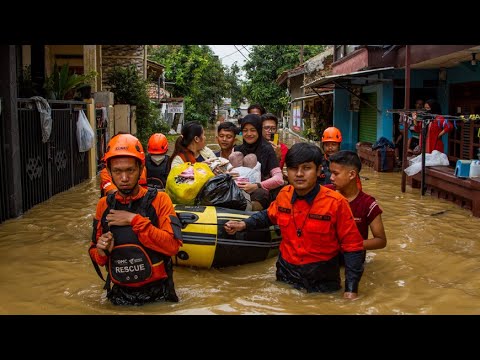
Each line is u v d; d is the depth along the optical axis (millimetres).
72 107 11570
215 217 5297
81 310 4180
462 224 7539
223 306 4258
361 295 4562
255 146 6223
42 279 5016
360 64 15812
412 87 15062
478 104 12344
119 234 3916
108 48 22406
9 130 7695
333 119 20344
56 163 10203
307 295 4520
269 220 4824
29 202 8648
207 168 5668
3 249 6082
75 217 7949
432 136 11148
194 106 38719
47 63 18906
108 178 5977
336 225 4434
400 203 9336
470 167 8492
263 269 5379
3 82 7625
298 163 4234
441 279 5109
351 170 4992
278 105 39750
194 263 5312
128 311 4129
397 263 5586
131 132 18703
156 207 3951
